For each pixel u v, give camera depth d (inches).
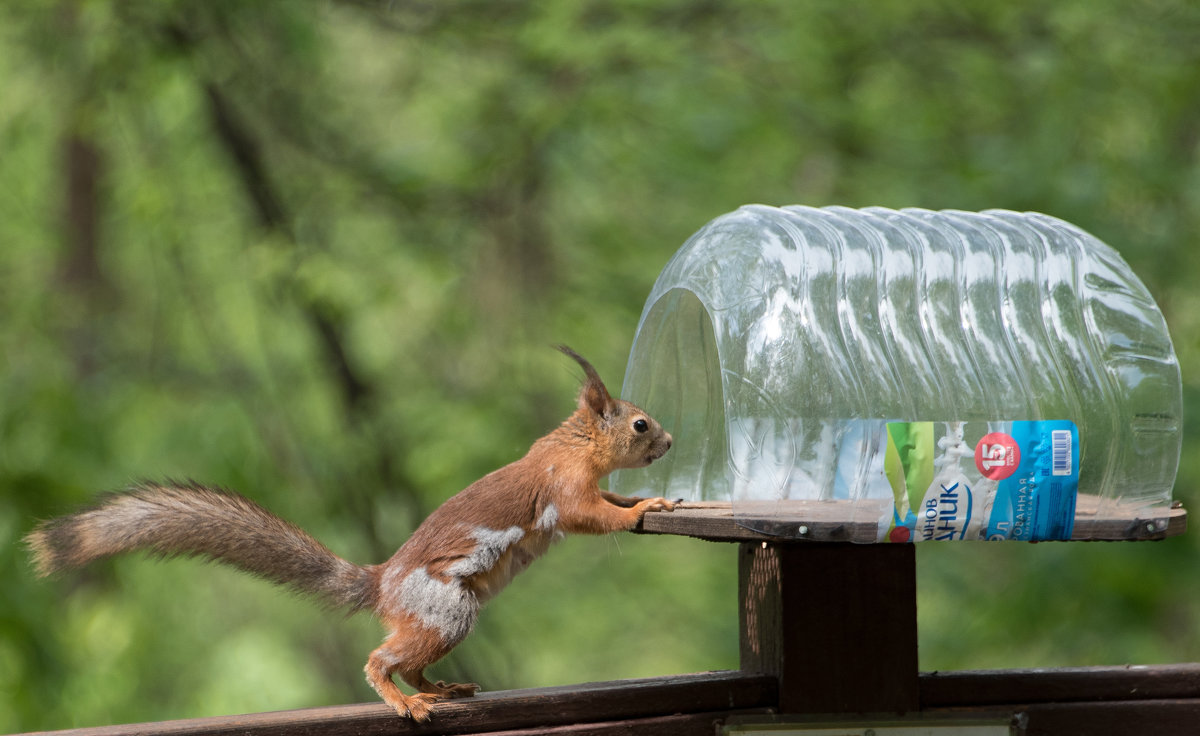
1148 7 774.5
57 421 749.3
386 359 945.5
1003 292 304.3
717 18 797.2
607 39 773.3
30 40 835.4
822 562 296.5
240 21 811.4
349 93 925.2
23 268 992.2
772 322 287.0
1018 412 292.4
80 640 744.3
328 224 872.9
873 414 282.7
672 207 898.7
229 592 1069.8
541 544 334.0
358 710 284.5
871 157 810.2
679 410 359.3
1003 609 747.4
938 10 789.9
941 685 303.0
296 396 907.4
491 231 894.4
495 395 885.8
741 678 298.0
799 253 295.9
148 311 1015.0
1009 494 259.8
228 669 987.9
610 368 912.9
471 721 284.4
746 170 816.3
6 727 668.7
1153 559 714.8
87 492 721.6
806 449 278.8
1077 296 306.3
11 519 692.1
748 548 318.7
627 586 964.6
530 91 817.5
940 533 261.7
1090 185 747.4
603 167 837.2
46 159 1017.5
